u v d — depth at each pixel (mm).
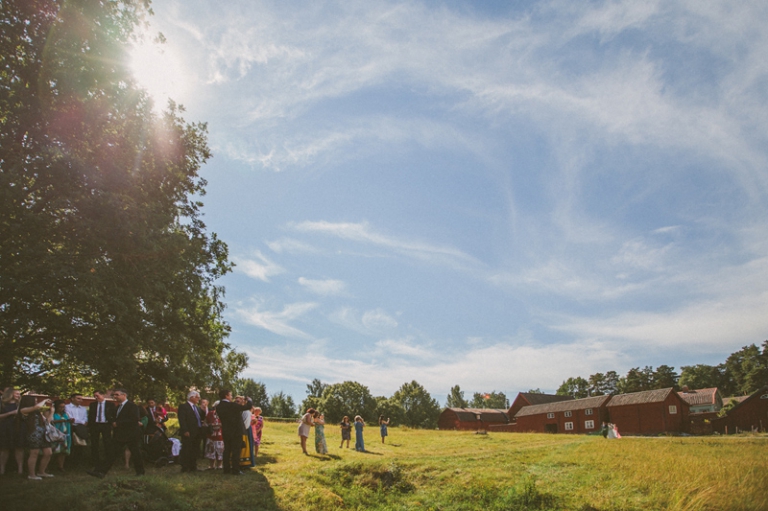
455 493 12867
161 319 17922
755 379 101000
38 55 16547
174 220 19812
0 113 16016
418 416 106125
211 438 12781
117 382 16297
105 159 17312
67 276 13930
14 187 14219
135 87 18438
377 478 13562
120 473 11297
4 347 15742
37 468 11219
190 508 9422
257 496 10547
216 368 20969
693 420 58000
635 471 15086
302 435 17312
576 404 64375
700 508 11875
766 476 14438
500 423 83562
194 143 22766
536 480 14094
